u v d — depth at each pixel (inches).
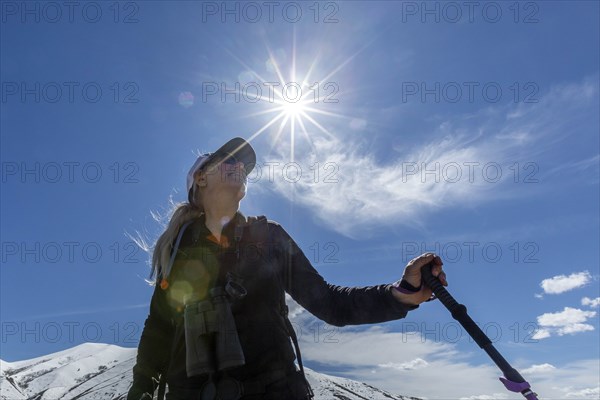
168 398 100.7
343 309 103.0
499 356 81.3
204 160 112.4
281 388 95.3
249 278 101.1
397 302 97.0
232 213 109.8
